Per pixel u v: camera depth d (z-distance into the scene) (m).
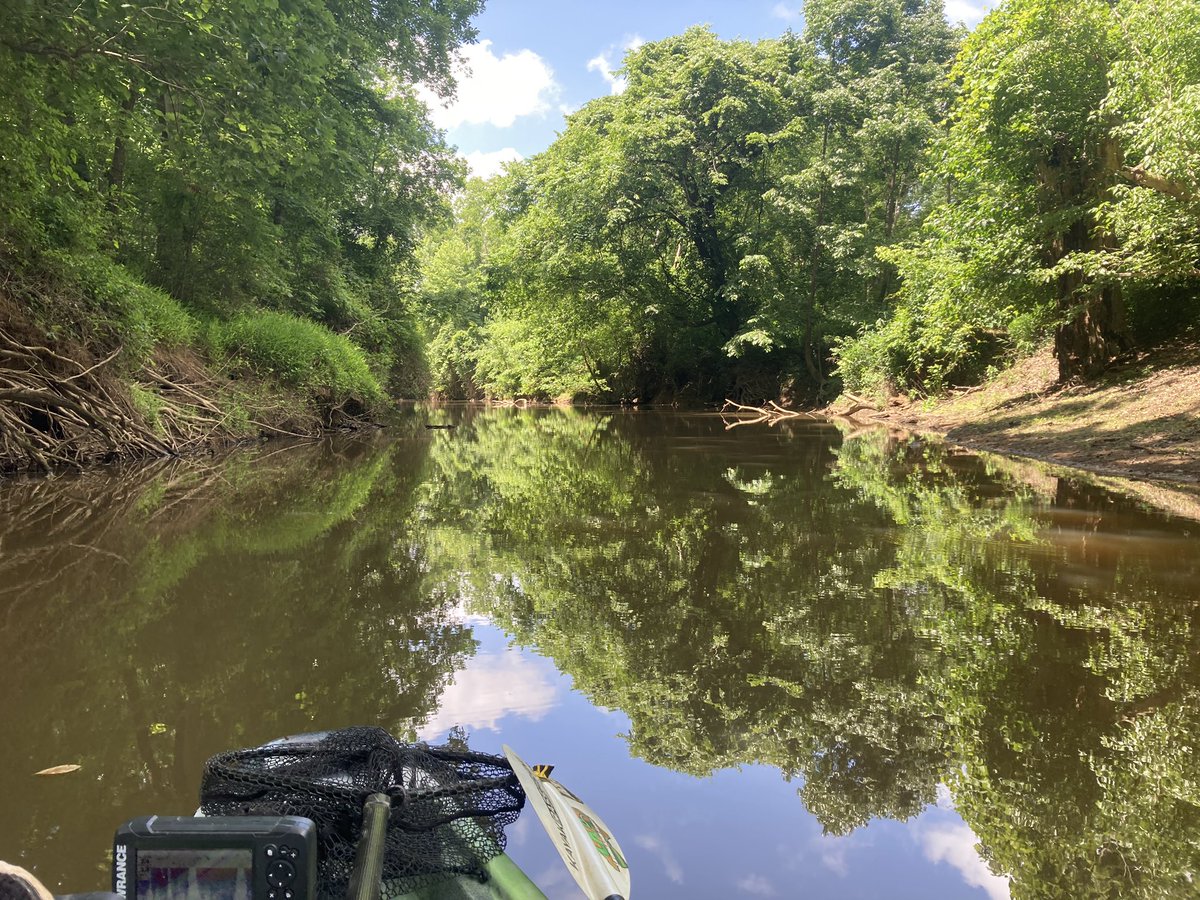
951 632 3.65
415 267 26.06
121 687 3.00
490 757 1.94
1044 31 11.25
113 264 10.77
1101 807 2.18
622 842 2.05
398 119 20.59
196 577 4.73
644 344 31.16
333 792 1.60
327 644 3.54
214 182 10.08
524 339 36.53
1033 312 13.72
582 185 25.41
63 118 9.05
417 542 5.82
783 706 2.89
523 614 4.03
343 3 17.00
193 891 1.20
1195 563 4.75
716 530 6.16
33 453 8.95
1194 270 11.07
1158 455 8.44
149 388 11.45
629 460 11.55
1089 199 11.64
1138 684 3.01
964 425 13.96
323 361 16.78
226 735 2.58
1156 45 9.20
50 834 1.99
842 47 27.09
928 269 14.86
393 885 1.60
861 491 7.98
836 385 24.44
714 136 24.84
